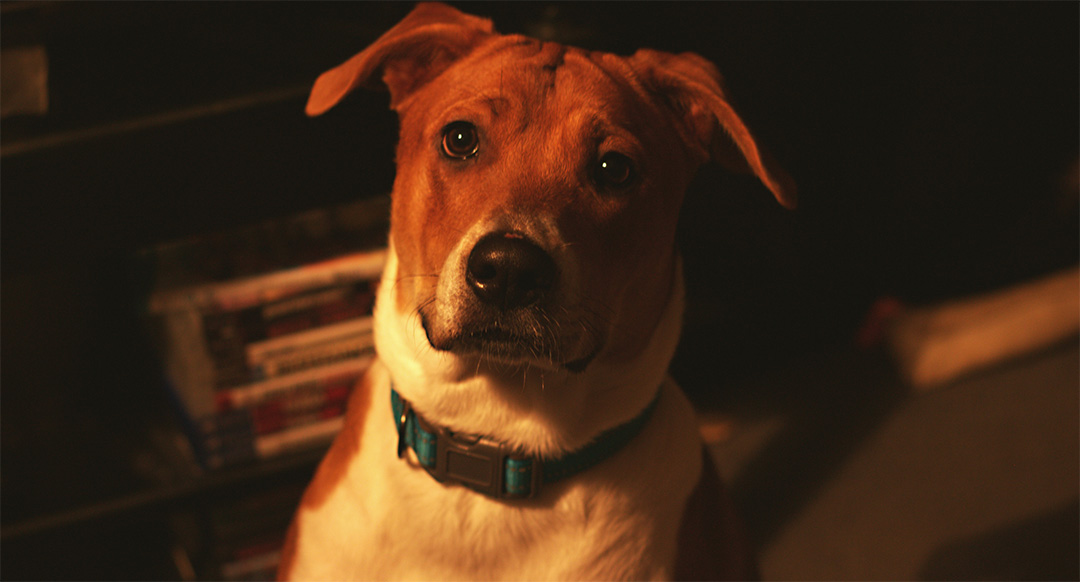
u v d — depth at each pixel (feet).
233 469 6.35
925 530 7.56
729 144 4.54
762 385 9.08
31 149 4.91
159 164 5.21
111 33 5.68
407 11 6.01
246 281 6.05
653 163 4.06
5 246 5.05
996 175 9.50
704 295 8.69
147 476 6.37
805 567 7.26
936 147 9.14
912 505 7.80
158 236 5.39
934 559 7.29
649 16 7.21
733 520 5.09
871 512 7.75
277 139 5.41
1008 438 8.46
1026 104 9.20
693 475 4.55
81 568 6.79
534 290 3.50
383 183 5.79
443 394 4.07
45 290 7.18
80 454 6.66
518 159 3.80
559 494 4.15
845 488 7.99
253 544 6.75
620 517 4.19
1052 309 9.37
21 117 5.00
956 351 9.17
